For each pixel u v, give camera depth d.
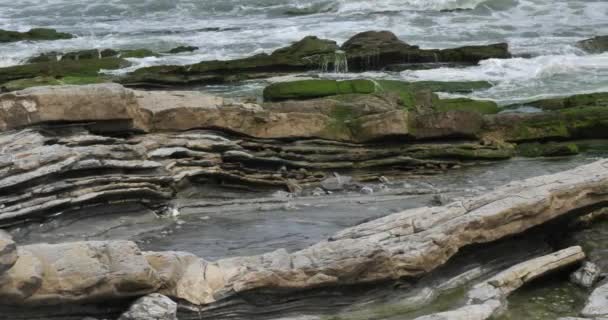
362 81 23.62
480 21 39.06
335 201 15.41
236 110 16.34
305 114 17.14
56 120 14.07
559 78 27.52
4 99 13.86
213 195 15.34
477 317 10.33
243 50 33.44
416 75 28.27
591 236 13.20
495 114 20.84
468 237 11.73
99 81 25.42
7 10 46.34
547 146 19.58
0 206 12.14
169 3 46.31
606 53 30.81
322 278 10.23
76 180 13.00
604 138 20.11
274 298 10.14
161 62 30.94
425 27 37.94
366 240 10.83
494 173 17.78
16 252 8.67
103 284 9.22
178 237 12.98
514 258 12.54
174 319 9.40
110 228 13.16
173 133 15.71
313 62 29.20
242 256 11.36
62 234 12.59
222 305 9.88
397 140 17.94
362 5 43.72
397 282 10.89
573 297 11.48
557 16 40.09
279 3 45.28
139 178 13.72
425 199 15.55
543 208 12.45
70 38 37.09
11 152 12.90
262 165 16.22
